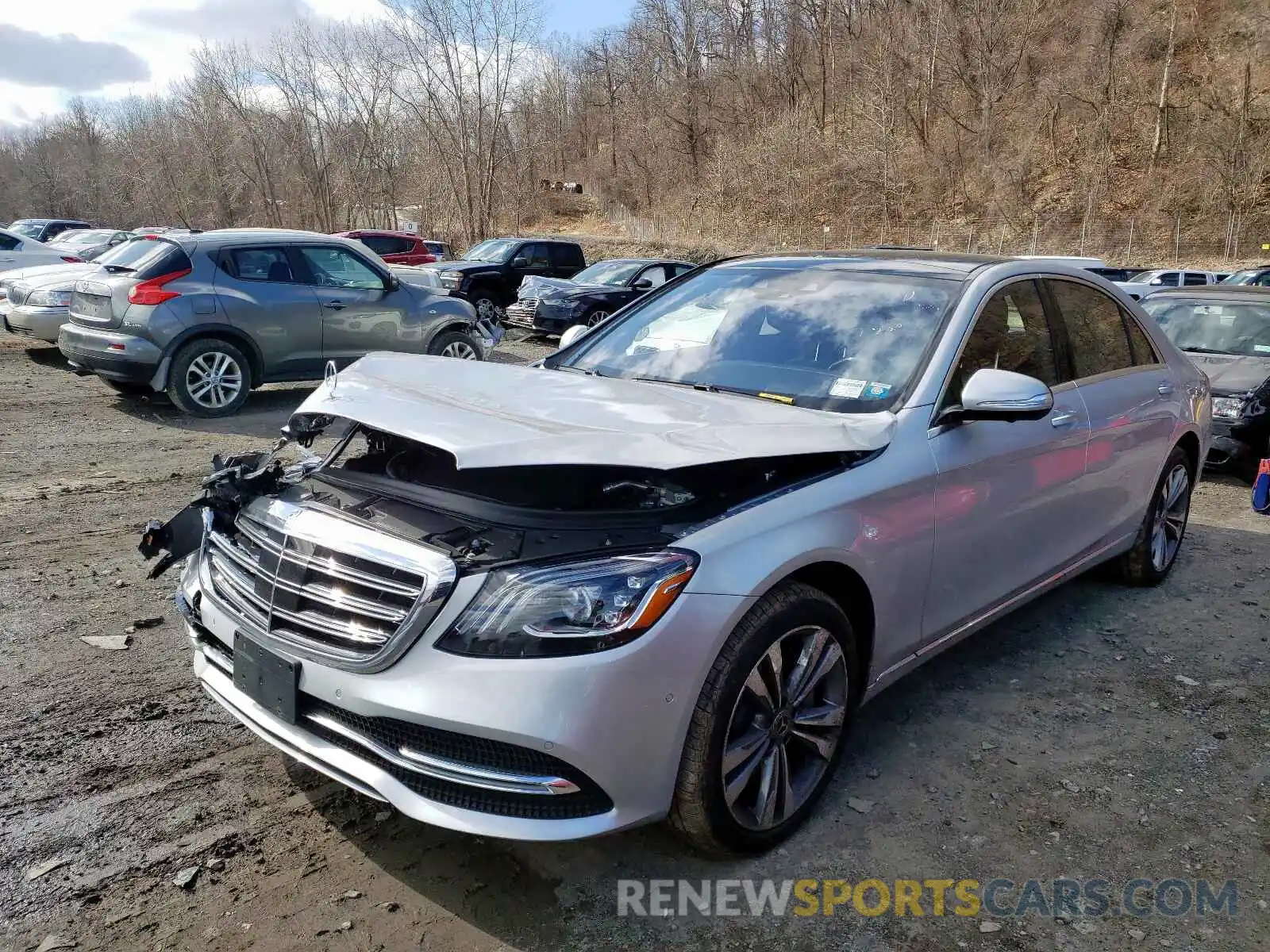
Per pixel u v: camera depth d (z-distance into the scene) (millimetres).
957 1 48781
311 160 55000
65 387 10047
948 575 3248
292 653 2477
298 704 2473
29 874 2555
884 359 3355
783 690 2686
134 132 68562
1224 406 7375
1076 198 40438
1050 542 3865
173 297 8438
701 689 2404
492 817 2277
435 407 2615
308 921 2414
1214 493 7258
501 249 19375
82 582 4625
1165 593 4934
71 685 3598
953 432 3211
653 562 2324
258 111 55375
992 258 4000
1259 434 7301
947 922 2479
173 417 8766
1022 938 2426
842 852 2756
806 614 2648
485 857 2695
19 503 5883
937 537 3137
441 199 54750
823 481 2787
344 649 2402
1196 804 3035
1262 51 42281
